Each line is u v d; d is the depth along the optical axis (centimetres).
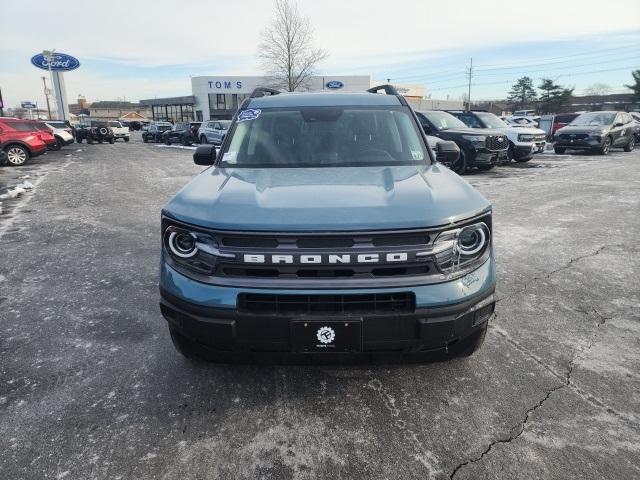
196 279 224
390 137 345
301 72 4356
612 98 8225
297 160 325
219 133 2395
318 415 247
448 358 258
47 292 421
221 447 225
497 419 243
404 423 240
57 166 1585
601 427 236
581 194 906
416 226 214
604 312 372
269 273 217
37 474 208
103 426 240
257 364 243
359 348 218
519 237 593
